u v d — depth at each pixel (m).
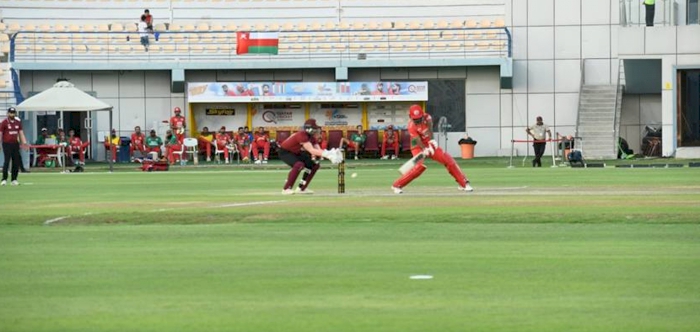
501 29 84.00
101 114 83.38
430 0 87.38
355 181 48.44
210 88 82.31
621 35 75.38
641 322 13.88
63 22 87.69
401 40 84.50
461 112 84.62
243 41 82.00
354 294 15.89
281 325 13.72
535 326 13.63
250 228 25.62
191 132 83.69
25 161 72.00
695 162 67.38
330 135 82.94
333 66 83.19
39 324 13.91
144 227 26.20
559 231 24.50
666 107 75.12
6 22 87.31
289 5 88.31
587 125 80.62
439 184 44.88
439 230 24.84
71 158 76.81
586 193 37.97
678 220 26.77
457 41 84.06
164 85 84.31
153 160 68.31
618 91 81.19
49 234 24.67
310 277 17.48
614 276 17.48
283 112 84.31
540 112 84.12
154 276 17.72
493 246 21.61
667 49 74.94
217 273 18.00
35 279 17.53
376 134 82.31
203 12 88.38
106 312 14.64
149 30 84.62
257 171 64.94
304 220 27.47
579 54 83.69
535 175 53.38
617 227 25.34
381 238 23.22
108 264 19.23
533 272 17.94
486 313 14.46
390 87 82.62
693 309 14.72
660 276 17.47
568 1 83.56
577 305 15.01
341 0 87.94
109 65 82.62
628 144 83.69
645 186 42.56
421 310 14.67
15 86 80.38
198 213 29.73
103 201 36.38
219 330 13.45
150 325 13.79
